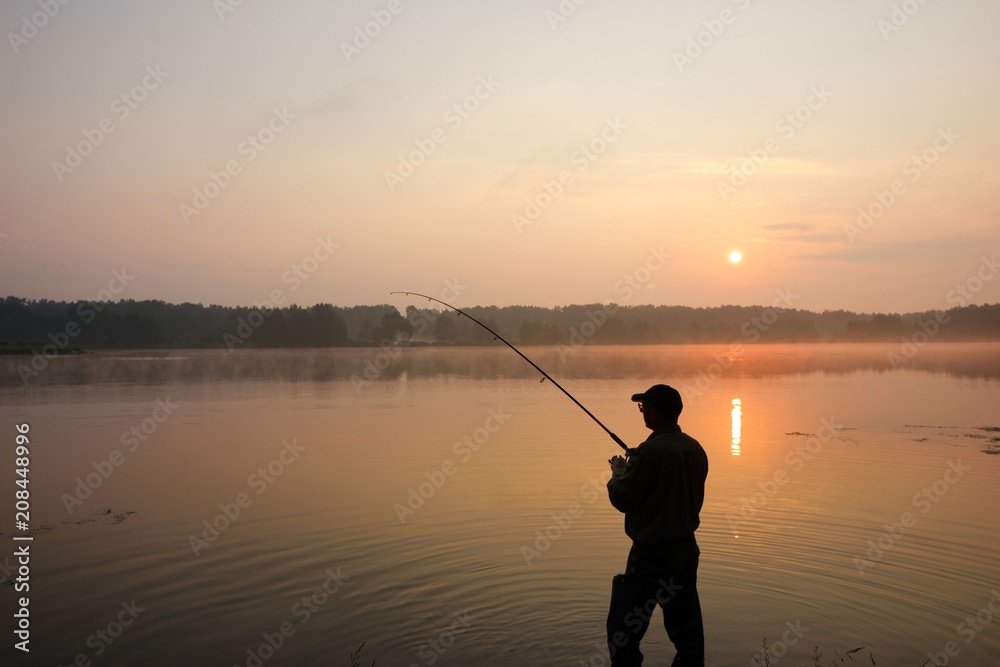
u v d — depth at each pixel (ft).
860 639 19.31
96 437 56.13
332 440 54.60
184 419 68.03
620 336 553.23
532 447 51.26
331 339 450.71
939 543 27.55
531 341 477.77
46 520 31.65
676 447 16.99
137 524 31.01
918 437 56.13
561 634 19.67
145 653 18.95
